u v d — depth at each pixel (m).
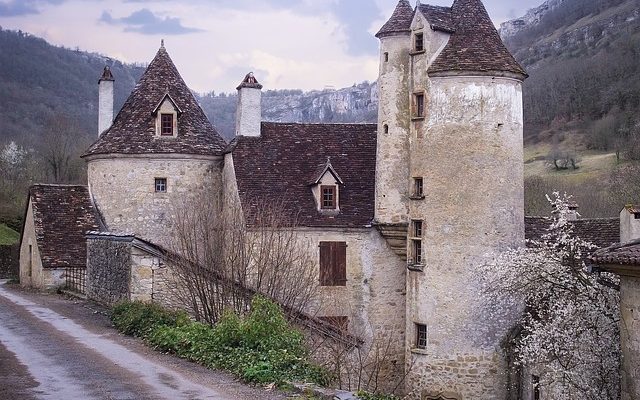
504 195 26.27
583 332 17.61
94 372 14.83
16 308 24.50
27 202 34.88
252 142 31.03
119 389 13.40
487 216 26.02
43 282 30.62
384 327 29.06
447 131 26.30
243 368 14.80
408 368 27.03
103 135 32.47
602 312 17.44
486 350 25.73
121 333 19.66
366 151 31.56
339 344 22.67
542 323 20.05
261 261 23.30
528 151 78.31
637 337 14.94
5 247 45.97
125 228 30.92
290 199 29.28
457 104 26.22
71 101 87.25
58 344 17.88
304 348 16.92
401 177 28.70
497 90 26.30
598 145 71.81
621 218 22.14
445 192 26.25
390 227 28.58
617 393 17.03
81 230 31.69
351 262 29.00
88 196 32.75
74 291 29.42
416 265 27.05
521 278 19.30
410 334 27.16
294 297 22.70
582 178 60.19
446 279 26.12
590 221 26.50
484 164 26.05
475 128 26.11
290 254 24.00
